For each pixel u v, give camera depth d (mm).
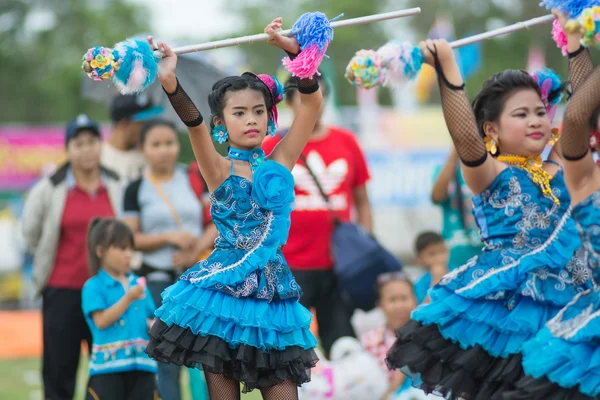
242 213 12242
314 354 12367
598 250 12367
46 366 19234
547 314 12070
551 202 12406
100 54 11578
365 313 21094
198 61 17250
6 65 95500
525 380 11617
